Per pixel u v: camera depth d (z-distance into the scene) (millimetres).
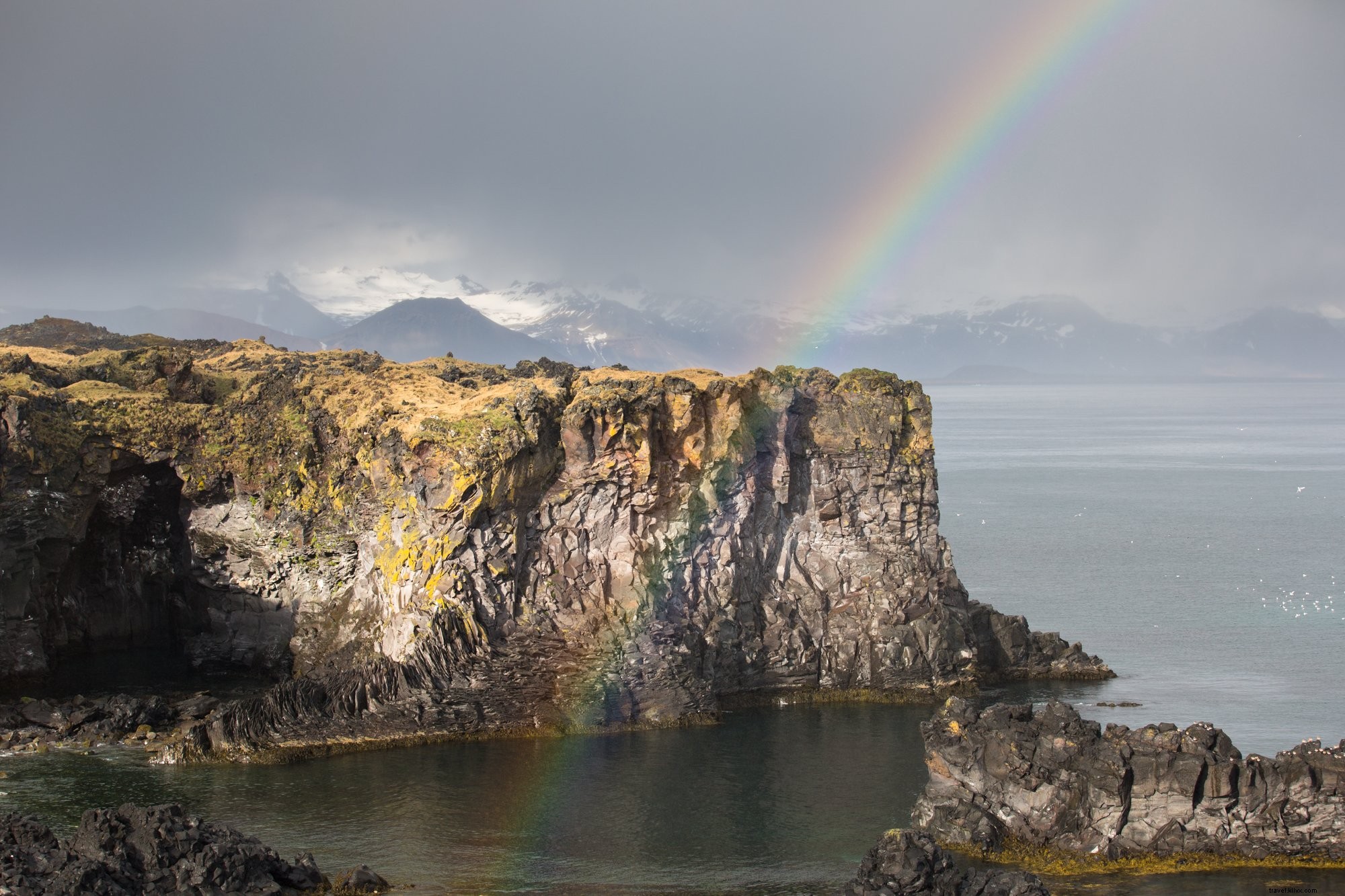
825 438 136000
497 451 117938
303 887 81000
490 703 116750
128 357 138625
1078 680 136750
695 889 84188
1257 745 113188
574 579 122125
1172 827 89812
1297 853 88750
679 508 126188
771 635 130750
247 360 145250
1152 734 92500
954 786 93000
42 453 121562
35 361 137500
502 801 99875
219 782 102688
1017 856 89062
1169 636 156750
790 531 135500
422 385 134375
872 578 134375
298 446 129750
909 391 138875
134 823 79812
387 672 115625
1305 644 152625
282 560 128625
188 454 129500
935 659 131250
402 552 120312
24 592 121938
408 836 92250
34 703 114750
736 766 108625
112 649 133500
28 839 78688
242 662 130250
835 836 93375
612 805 99375
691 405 125500
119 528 132875
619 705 119188
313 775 105062
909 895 77938
